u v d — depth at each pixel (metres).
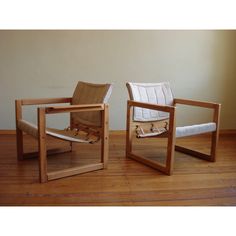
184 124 3.51
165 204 1.67
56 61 3.17
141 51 3.28
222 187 1.92
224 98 3.53
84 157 2.49
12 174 2.07
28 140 2.98
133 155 2.46
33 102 2.33
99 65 3.25
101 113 2.16
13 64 3.12
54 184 1.91
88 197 1.74
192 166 2.31
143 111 2.47
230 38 3.40
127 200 1.71
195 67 3.41
